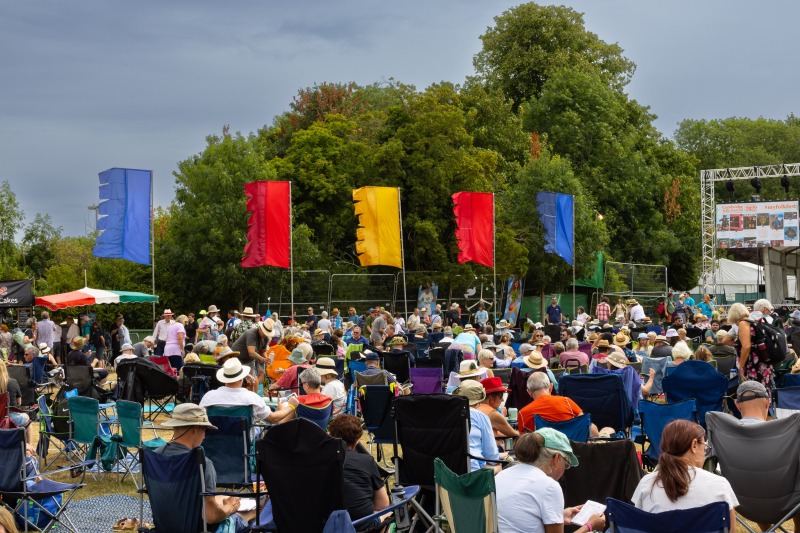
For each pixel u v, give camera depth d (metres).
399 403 8.34
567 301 45.75
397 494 7.73
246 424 8.95
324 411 10.24
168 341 22.64
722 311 35.41
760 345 11.60
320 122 47.56
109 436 11.87
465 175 42.59
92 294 26.94
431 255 41.09
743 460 7.22
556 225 32.12
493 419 9.64
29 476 9.05
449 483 5.89
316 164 43.34
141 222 25.81
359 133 47.25
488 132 52.16
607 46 65.38
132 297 27.34
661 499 5.88
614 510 5.30
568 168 44.97
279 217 25.42
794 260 55.44
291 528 6.65
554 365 18.38
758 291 56.41
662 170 62.31
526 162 50.19
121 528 9.16
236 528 7.34
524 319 43.88
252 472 10.00
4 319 34.22
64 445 12.46
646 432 10.15
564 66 60.50
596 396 11.20
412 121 43.44
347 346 21.64
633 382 12.31
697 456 5.96
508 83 63.91
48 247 53.91
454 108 43.03
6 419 9.97
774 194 85.25
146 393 14.48
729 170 46.03
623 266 45.25
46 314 26.69
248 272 37.56
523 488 6.15
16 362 22.58
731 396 12.00
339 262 42.91
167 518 6.87
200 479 6.70
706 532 5.10
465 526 5.77
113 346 27.52
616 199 55.78
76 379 13.74
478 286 41.75
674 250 56.62
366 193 26.55
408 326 28.69
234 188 38.75
